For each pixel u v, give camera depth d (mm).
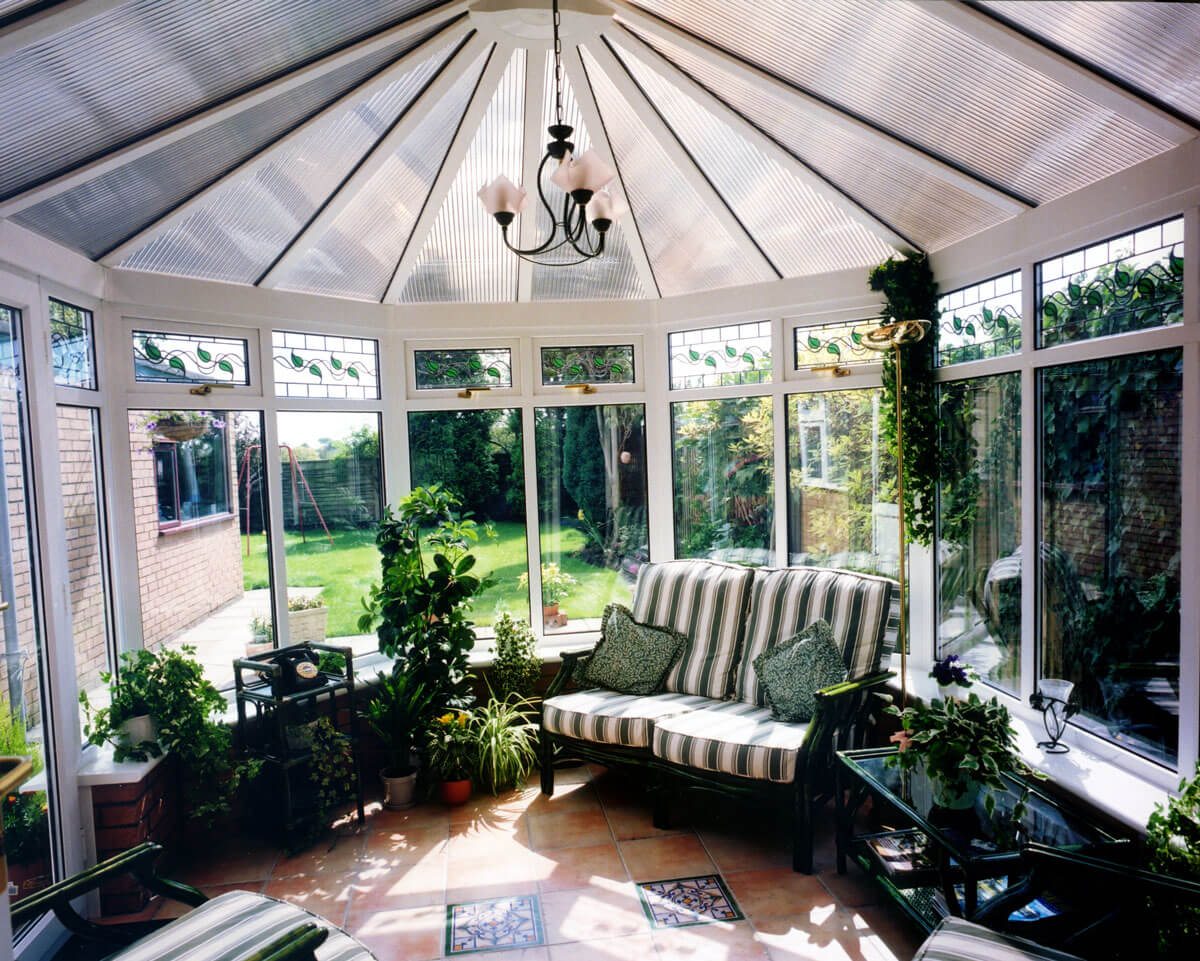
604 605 5281
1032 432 3490
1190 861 2283
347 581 4801
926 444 4188
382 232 4402
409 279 4816
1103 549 3131
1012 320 3652
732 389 4973
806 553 4824
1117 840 2516
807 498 4797
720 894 3299
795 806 3449
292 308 4438
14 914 2023
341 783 4152
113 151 2877
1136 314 2941
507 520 5168
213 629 4168
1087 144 2893
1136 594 2973
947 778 2660
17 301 3002
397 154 3938
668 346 5215
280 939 1759
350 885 3455
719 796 3680
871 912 3146
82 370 3574
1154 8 2168
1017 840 2566
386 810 4195
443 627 4383
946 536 4262
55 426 3252
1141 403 2932
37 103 2475
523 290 4953
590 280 5020
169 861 3635
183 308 3973
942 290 4160
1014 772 2941
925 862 3010
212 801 3781
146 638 3852
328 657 4281
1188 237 2658
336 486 4738
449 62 3332
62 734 3188
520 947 2977
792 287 4688
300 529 4562
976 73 2807
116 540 3738
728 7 2924
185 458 4059
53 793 3176
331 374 4715
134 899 3338
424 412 5062
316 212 4023
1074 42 2416
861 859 3227
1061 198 3221
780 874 3451
